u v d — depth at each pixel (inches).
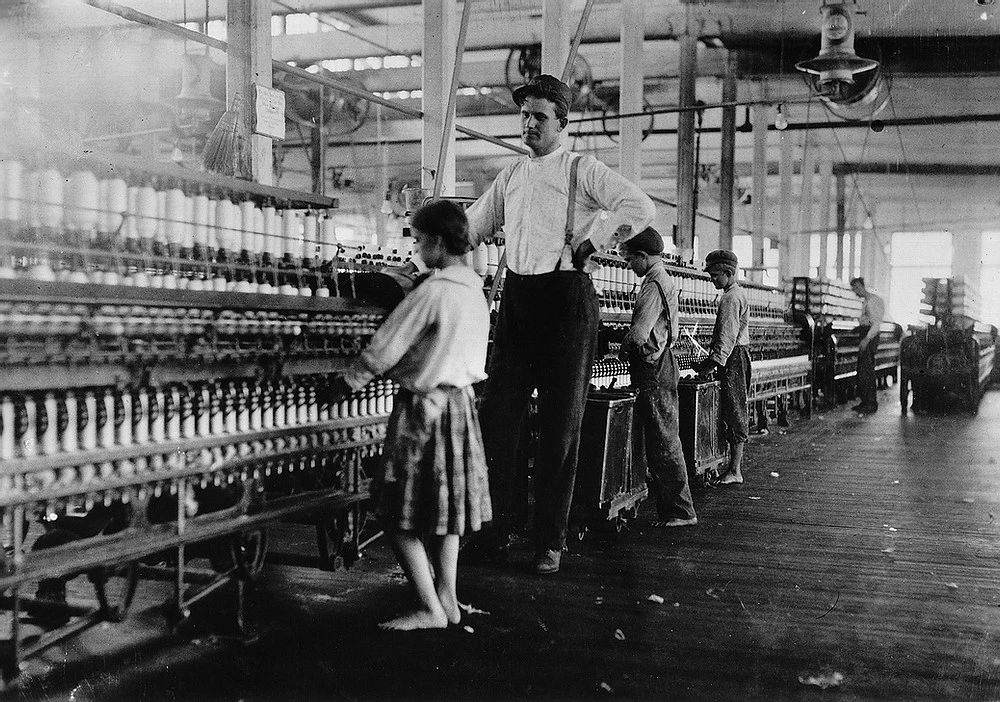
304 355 149.7
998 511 257.0
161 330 123.4
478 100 704.4
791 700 120.6
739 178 1147.9
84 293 108.2
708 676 128.4
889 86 639.1
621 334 274.7
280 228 148.9
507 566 187.8
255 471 141.5
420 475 138.1
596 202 181.3
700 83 756.0
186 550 149.3
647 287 225.0
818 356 633.0
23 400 108.1
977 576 187.2
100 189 121.6
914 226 1360.7
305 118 661.3
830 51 442.9
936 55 614.2
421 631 144.2
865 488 294.0
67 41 419.8
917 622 155.7
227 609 139.6
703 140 974.4
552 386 181.2
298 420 149.0
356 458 166.6
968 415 578.9
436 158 347.6
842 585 178.7
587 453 213.8
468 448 140.4
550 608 158.9
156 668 126.4
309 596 161.9
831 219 1251.8
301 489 167.3
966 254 1330.0
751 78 655.8
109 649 133.8
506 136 906.7
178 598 129.5
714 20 575.5
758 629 150.3
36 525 199.9
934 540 220.1
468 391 141.9
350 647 136.3
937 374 589.6
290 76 636.7
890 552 206.7
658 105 793.6
